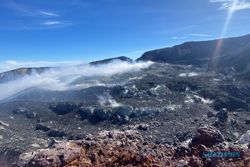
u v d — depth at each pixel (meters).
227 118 183.12
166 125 194.88
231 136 156.75
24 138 187.75
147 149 33.72
